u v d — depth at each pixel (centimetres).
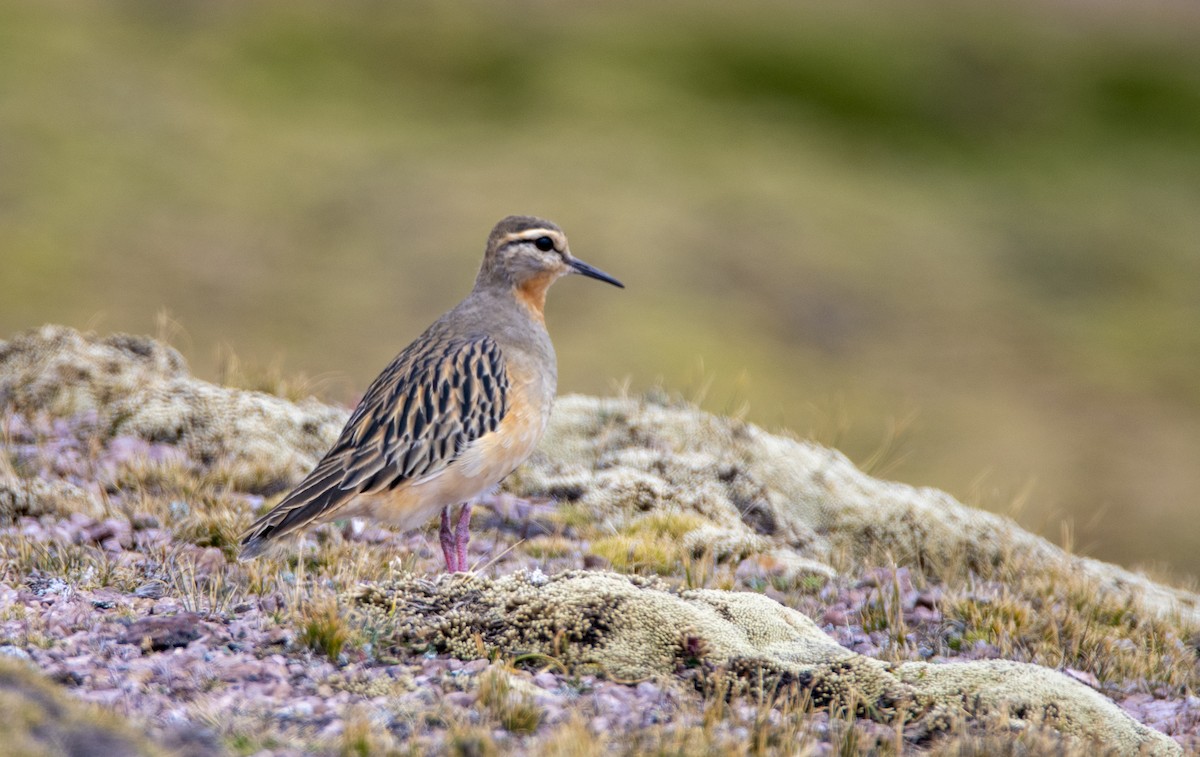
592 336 3534
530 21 6475
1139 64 6762
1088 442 3331
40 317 3419
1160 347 4056
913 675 801
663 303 3784
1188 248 4925
